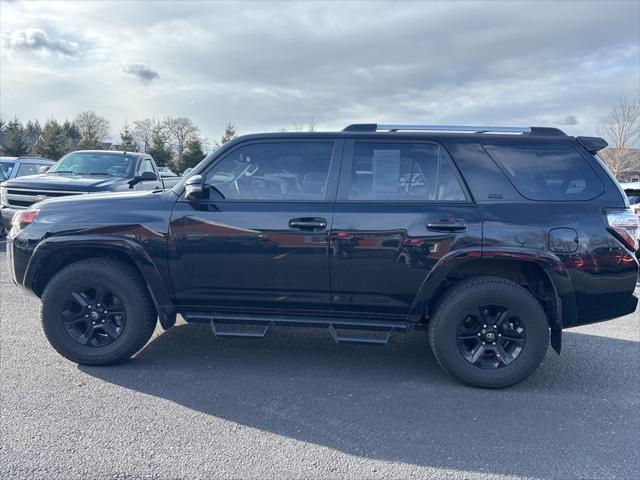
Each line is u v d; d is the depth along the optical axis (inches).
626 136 1439.5
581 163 159.6
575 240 152.9
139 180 329.7
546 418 140.9
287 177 165.9
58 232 167.3
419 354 189.8
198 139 1937.7
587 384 165.0
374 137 165.0
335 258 158.9
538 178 159.2
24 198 337.4
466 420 138.9
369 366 177.2
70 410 139.3
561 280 152.9
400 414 141.7
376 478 111.8
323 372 170.7
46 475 109.8
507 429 134.3
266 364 176.6
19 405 141.6
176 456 118.3
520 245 153.1
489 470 115.6
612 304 156.8
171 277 166.1
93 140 2055.9
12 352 180.9
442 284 164.9
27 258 169.5
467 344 162.6
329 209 160.1
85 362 168.9
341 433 130.7
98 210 168.6
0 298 251.9
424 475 113.3
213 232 162.6
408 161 163.2
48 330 167.9
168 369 169.8
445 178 160.7
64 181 340.8
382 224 157.1
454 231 154.6
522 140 162.1
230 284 165.0
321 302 163.8
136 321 167.6
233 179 167.9
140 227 164.9
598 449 125.1
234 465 115.3
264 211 161.9
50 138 1877.5
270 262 161.5
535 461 119.4
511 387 161.3
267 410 142.3
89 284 166.6
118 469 112.6
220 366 173.6
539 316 154.5
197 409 141.8
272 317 167.8
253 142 168.4
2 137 1982.0
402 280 158.1
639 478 113.0
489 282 155.8
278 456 119.4
